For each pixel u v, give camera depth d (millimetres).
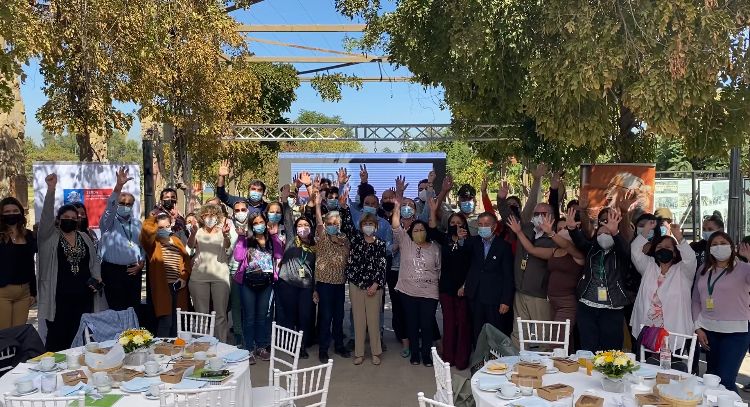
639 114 7523
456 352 6777
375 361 6918
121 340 4547
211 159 18516
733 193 8648
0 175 9977
